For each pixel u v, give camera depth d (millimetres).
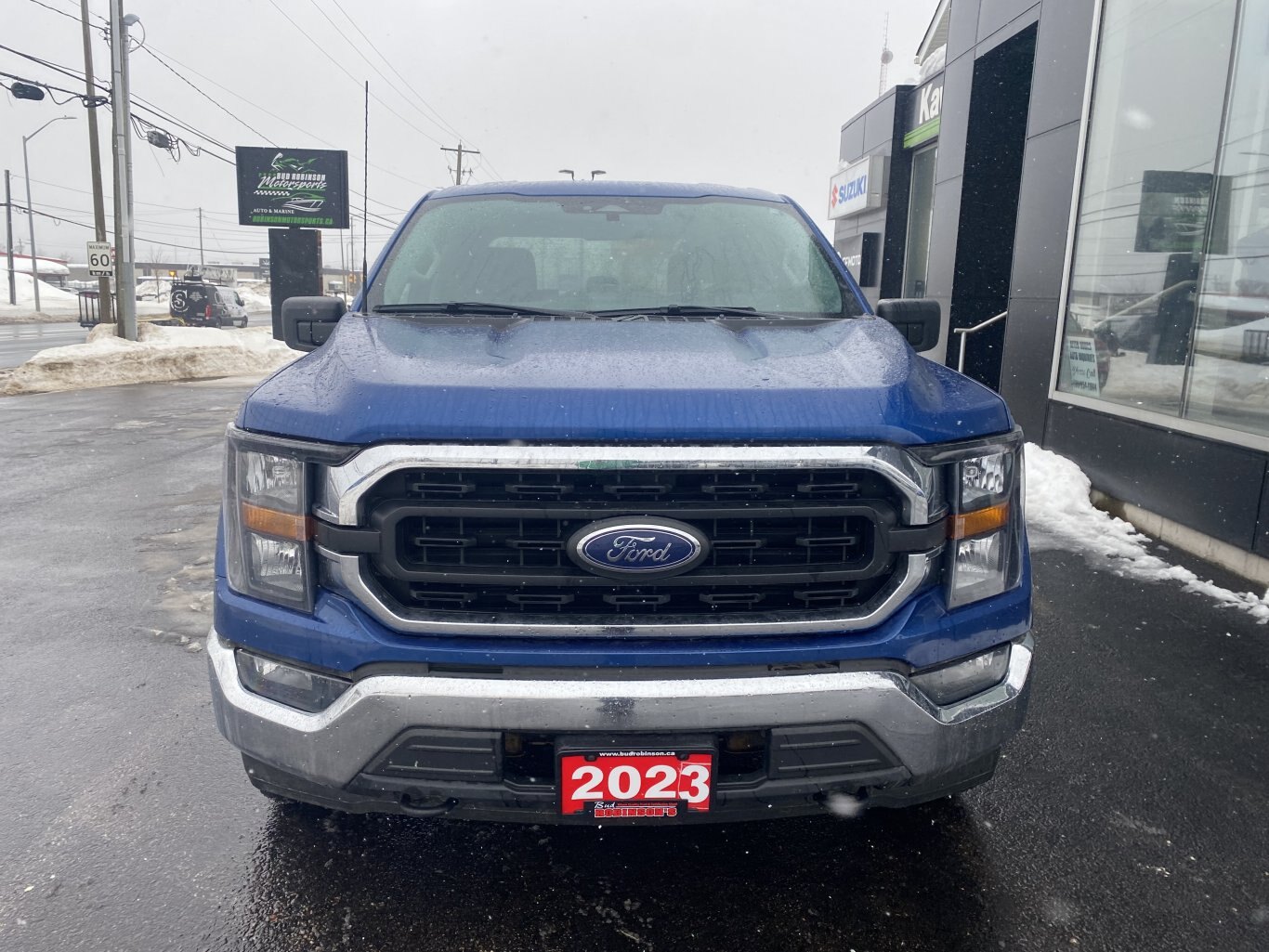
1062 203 7496
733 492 1955
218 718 2176
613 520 1913
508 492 1941
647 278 3166
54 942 2139
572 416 1913
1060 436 7375
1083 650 4016
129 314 21281
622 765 1946
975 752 2131
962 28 10359
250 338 27781
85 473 8219
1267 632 4238
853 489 1991
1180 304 5930
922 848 2547
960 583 2096
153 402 14320
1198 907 2309
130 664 3852
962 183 10391
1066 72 7508
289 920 2225
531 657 1931
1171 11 6207
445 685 1916
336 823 2648
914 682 2053
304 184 22953
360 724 1950
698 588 1984
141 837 2570
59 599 4707
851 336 2600
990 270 10562
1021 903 2322
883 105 15664
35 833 2588
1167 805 2783
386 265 3277
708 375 2092
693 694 1910
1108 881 2408
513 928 2207
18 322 44969
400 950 2127
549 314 2955
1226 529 5250
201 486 7652
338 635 1969
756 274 3201
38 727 3262
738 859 2494
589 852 2521
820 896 2338
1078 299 7227
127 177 20859
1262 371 5117
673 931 2205
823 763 1998
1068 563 5324
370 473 1905
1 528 6199
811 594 2016
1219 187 5629
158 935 2168
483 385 1984
